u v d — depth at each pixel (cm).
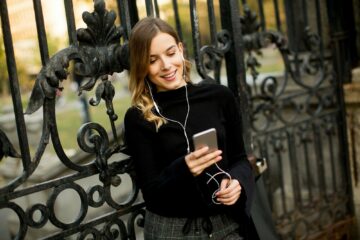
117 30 225
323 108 407
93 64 217
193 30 256
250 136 282
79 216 217
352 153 398
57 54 205
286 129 374
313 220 389
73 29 211
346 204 404
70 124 1064
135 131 205
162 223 209
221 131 212
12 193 195
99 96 220
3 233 512
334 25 381
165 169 199
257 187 264
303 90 424
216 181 206
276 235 259
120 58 226
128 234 238
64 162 211
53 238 210
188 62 217
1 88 835
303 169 445
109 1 332
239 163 223
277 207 448
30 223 201
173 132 205
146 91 209
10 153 194
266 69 857
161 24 203
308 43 370
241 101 278
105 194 226
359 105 386
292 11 375
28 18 279
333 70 388
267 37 340
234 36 275
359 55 396
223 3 275
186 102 210
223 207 213
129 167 233
